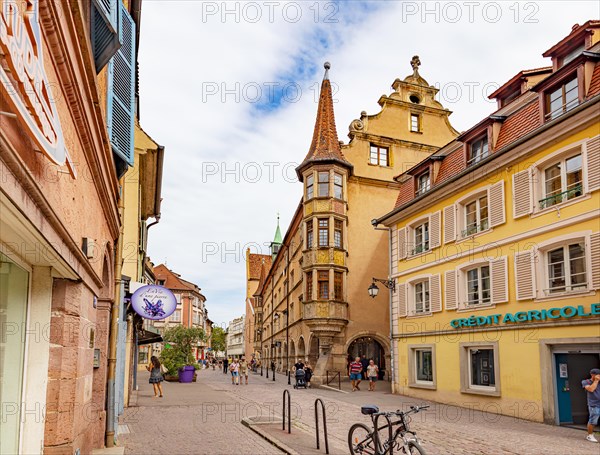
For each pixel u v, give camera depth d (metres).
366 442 8.90
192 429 12.68
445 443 11.77
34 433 5.66
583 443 11.96
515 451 10.97
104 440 10.09
